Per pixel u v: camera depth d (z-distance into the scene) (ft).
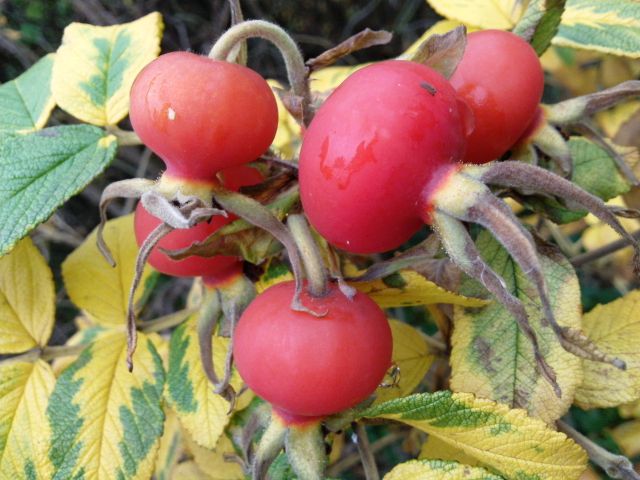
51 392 0.36
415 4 1.03
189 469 0.46
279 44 0.28
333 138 0.23
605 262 0.58
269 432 0.29
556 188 0.24
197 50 1.06
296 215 0.27
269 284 0.35
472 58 0.28
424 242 0.29
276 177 0.28
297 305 0.26
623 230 0.24
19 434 0.35
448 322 0.39
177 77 0.25
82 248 0.41
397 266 0.29
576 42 0.37
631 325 0.37
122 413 0.35
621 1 0.39
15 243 0.29
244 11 1.04
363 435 0.31
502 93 0.28
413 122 0.23
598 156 0.40
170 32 1.05
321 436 0.29
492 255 0.33
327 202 0.24
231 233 0.27
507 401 0.30
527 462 0.29
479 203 0.23
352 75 0.25
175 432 0.48
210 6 1.05
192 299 0.47
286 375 0.25
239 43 0.28
